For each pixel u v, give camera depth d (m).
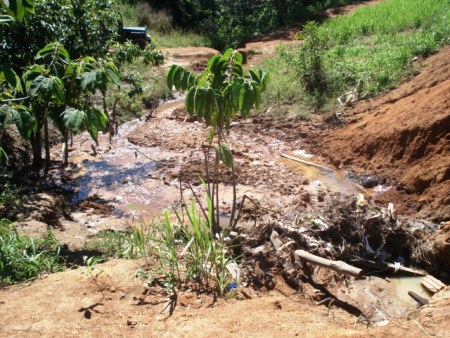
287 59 13.48
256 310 4.34
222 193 7.96
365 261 5.89
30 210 6.73
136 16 21.80
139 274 4.67
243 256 5.53
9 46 7.16
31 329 3.92
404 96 10.19
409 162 8.08
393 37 14.05
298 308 4.68
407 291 5.54
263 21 23.38
